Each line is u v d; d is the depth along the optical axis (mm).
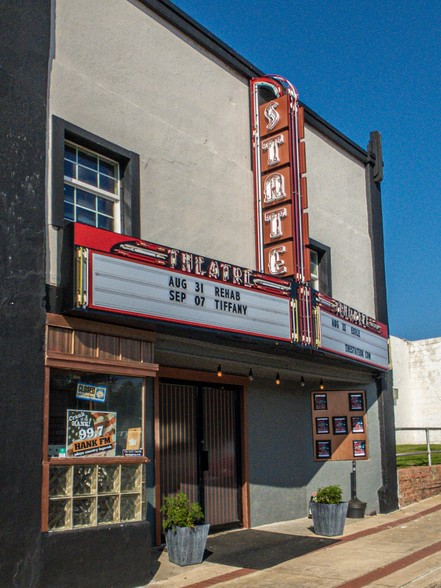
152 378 10414
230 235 11500
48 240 8180
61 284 8055
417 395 31000
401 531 12266
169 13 10781
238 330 9867
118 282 8180
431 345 30891
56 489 7754
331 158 15055
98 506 8180
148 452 10109
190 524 9469
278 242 11727
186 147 10820
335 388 14680
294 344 10898
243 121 12281
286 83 12594
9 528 7109
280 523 12984
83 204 9227
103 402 8492
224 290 9742
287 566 9445
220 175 11477
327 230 14461
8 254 7566
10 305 7492
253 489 12562
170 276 8883
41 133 8141
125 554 8219
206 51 11609
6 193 7656
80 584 7664
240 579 8719
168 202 10320
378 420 15164
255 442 12789
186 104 10984
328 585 8391
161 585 8430
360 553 10305
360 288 15398
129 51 10016
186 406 11469
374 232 16188
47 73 8375
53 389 7965
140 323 8703
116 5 9891
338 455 14414
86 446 8211
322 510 11773
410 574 8883
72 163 9148
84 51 9266
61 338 7984
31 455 7438
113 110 9578
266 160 12125
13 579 7059
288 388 13898
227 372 12148
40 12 8375
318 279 14234
